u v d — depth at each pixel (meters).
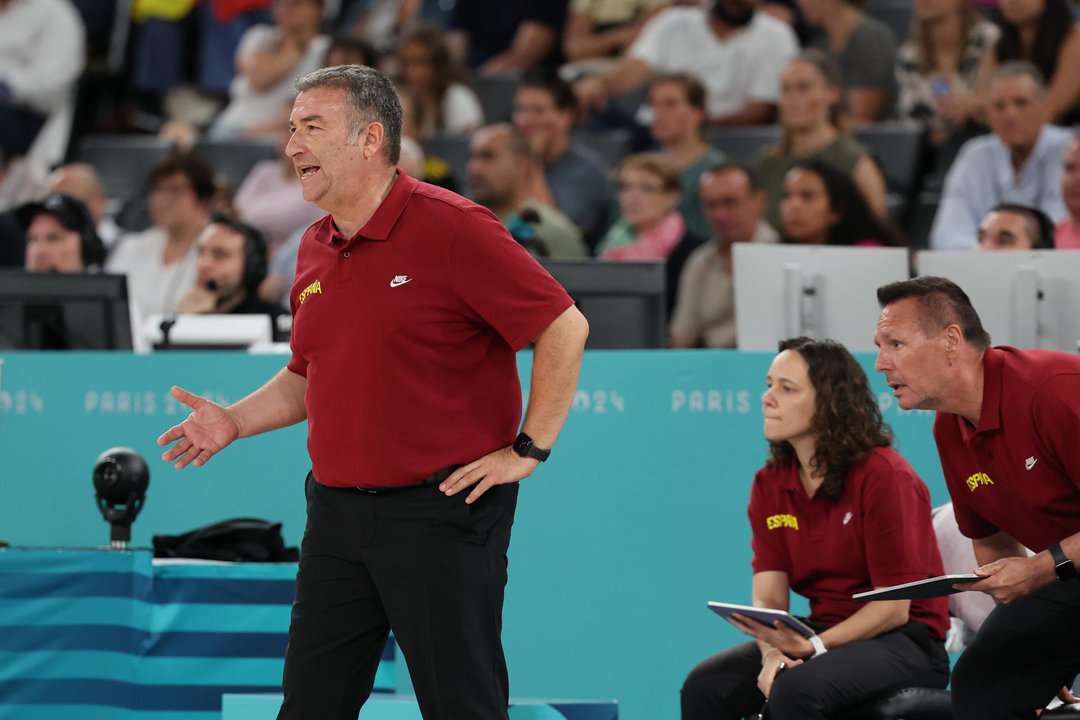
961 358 9.88
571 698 13.25
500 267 8.70
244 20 31.50
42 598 11.57
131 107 31.31
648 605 13.28
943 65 23.81
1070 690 11.02
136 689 11.72
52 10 30.59
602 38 29.05
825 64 21.17
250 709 10.33
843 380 11.07
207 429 9.36
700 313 19.31
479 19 30.17
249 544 12.50
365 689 9.17
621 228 21.41
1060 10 22.39
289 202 24.12
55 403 14.25
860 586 11.13
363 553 8.80
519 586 13.38
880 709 10.26
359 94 8.73
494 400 8.99
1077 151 18.23
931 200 22.64
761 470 11.69
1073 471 9.64
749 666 11.11
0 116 29.98
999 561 9.42
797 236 18.30
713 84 26.34
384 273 8.71
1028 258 14.34
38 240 18.44
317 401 8.91
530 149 21.17
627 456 13.38
